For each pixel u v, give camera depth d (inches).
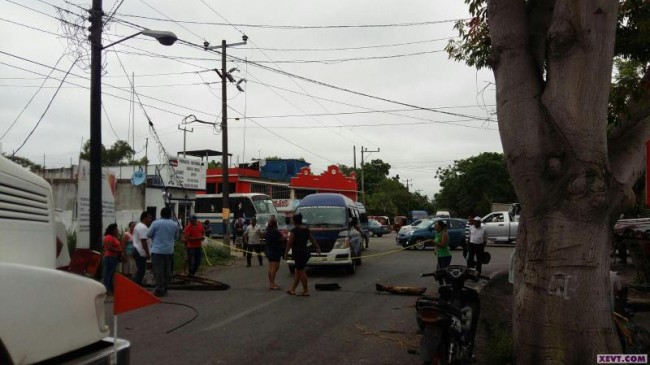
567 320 209.0
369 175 3725.4
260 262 786.8
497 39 227.3
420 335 320.2
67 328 128.4
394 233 2365.9
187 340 308.7
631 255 538.0
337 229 628.7
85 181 535.8
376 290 506.9
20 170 139.2
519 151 216.8
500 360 240.7
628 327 244.8
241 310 405.7
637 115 238.8
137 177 1121.4
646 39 310.7
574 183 207.3
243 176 1707.7
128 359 148.9
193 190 1376.7
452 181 2886.3
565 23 208.4
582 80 207.3
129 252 545.6
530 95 217.9
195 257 614.2
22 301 114.4
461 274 240.4
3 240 128.9
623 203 213.2
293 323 358.0
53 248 155.2
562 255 210.5
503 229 1178.6
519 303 223.5
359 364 260.2
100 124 528.1
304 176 1872.5
